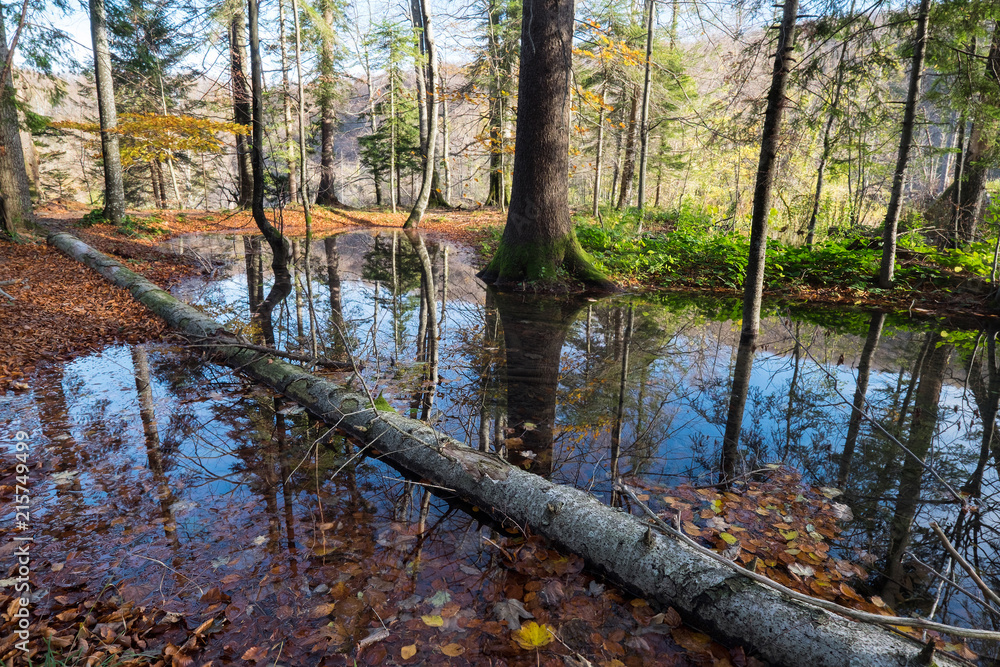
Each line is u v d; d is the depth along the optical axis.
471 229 20.92
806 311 8.53
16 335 5.78
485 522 2.84
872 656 1.80
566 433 3.94
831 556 2.56
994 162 10.69
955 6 7.51
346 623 2.07
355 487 3.18
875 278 9.75
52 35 13.27
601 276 10.04
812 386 5.02
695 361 5.75
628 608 2.22
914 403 4.62
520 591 2.28
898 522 2.88
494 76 19.80
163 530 2.69
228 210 22.58
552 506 2.66
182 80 17.08
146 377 4.99
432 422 4.05
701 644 2.05
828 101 6.57
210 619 2.08
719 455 3.63
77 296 7.66
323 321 7.23
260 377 5.02
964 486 3.26
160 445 3.66
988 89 8.23
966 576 2.45
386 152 28.61
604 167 25.69
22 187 13.09
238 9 11.34
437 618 2.08
